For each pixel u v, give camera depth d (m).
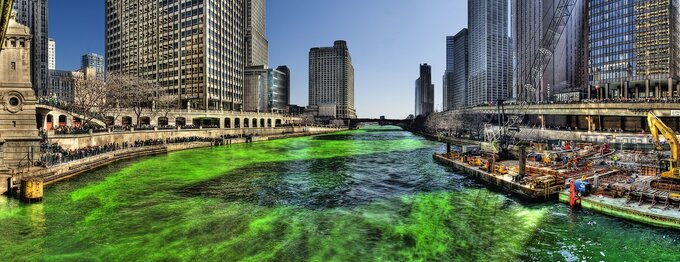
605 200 29.50
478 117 121.31
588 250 22.88
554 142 72.38
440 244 24.20
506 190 38.78
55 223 27.72
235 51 182.62
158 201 35.09
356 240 24.88
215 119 125.00
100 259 21.53
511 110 103.06
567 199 32.19
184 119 113.94
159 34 162.38
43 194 36.41
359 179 48.19
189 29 154.62
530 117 109.50
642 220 26.08
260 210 32.28
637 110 71.50
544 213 30.33
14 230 26.12
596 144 67.62
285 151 87.94
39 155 41.84
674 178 30.61
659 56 122.06
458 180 46.78
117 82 104.12
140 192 38.88
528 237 25.28
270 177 49.56
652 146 58.16
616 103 75.12
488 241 24.58
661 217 25.12
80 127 68.00
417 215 30.77
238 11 187.62
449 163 58.56
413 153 83.12
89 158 51.59
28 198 32.97
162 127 90.50
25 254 22.14
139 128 80.31
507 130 71.31
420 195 38.34
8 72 40.81
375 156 76.94
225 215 30.53
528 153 56.78
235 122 133.88
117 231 26.22
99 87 87.19
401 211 32.06
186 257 21.84
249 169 57.00
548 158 48.91
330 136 170.88
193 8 153.50
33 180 33.06
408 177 49.47
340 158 73.12
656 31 122.56
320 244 24.08
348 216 30.50
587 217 28.64
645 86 129.62
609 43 134.88
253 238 25.09
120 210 31.66
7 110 40.59
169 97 134.62
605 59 136.38
